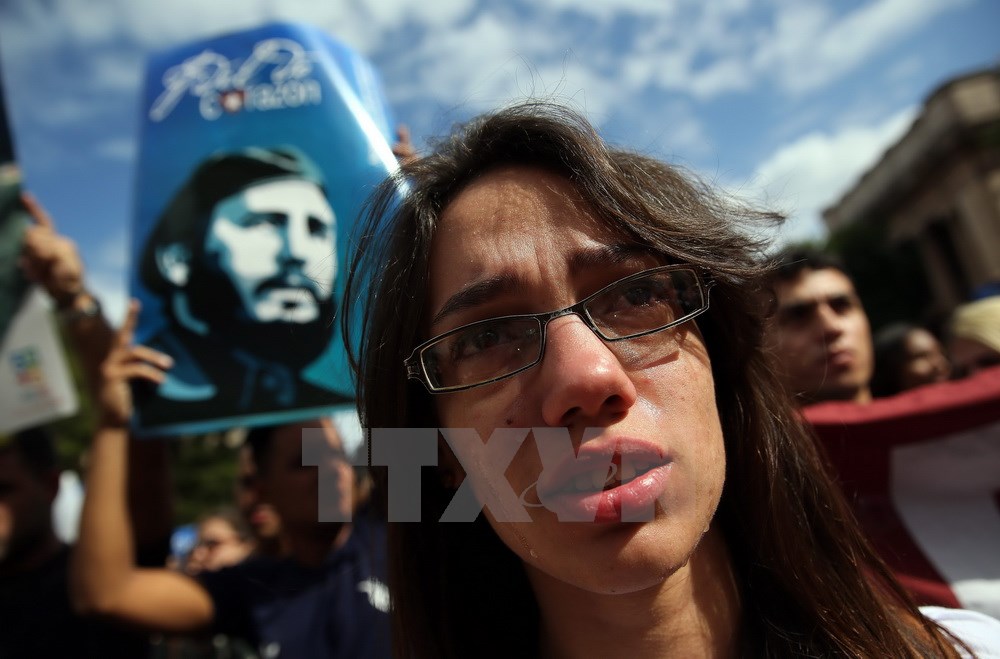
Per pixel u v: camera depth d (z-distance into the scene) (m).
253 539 0.90
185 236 0.52
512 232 0.27
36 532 0.68
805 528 0.31
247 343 0.50
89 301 0.64
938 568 0.49
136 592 0.57
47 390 0.61
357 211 0.39
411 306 0.30
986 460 0.51
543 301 0.26
